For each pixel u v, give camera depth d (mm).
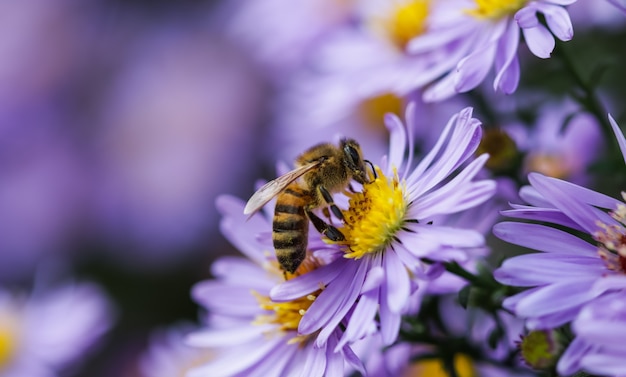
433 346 132
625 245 114
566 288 110
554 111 154
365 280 122
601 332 103
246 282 133
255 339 130
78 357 201
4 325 203
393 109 173
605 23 162
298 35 187
